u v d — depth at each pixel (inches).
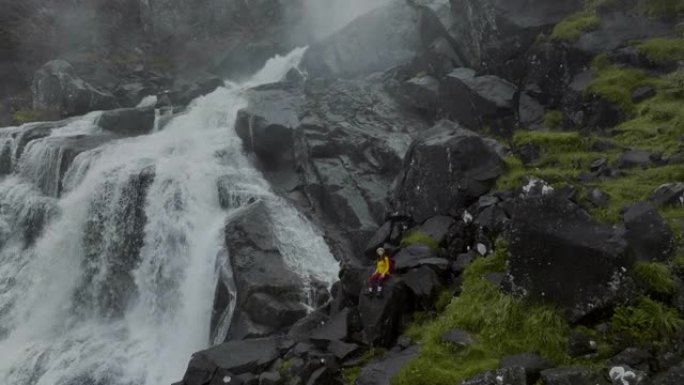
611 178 500.4
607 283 330.6
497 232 475.8
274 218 727.1
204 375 444.8
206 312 655.1
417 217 585.3
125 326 706.2
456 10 907.4
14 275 795.4
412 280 466.0
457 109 771.4
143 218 760.3
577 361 321.4
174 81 1408.7
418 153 596.1
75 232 789.2
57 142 920.3
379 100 924.6
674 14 682.8
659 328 311.4
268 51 1455.5
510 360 330.3
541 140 587.2
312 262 684.1
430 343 382.9
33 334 730.2
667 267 342.6
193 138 907.4
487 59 785.6
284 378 420.8
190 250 708.0
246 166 860.0
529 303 363.3
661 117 564.4
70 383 597.6
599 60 664.4
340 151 804.6
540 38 731.4
